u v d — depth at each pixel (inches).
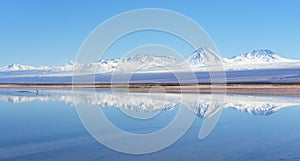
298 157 415.2
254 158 416.2
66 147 488.7
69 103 1232.2
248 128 637.9
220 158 421.4
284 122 705.6
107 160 418.6
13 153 454.6
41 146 494.6
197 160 414.6
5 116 870.4
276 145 485.4
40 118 816.9
